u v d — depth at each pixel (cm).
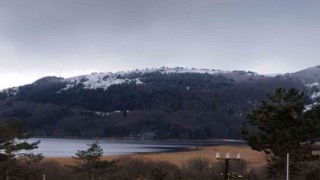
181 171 4778
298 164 2503
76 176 4553
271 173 2544
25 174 3347
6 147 3259
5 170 3269
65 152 12131
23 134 3378
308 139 2481
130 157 6209
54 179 4553
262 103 2514
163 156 7338
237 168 4788
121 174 4706
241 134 2534
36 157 3675
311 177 2561
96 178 4366
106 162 4372
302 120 2419
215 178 3512
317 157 2464
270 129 2470
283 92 2483
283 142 2406
